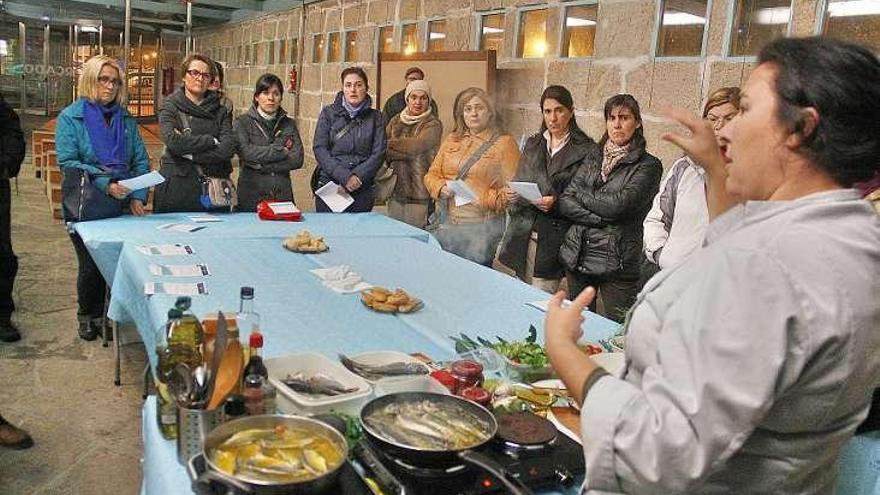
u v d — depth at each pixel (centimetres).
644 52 403
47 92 1216
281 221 384
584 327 226
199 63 399
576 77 452
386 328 217
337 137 433
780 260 79
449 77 511
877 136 81
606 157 333
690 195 256
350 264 300
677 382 81
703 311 81
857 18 302
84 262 362
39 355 349
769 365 76
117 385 321
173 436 140
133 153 381
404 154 480
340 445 117
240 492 102
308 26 884
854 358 79
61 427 280
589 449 87
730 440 77
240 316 214
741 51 353
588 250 334
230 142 410
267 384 141
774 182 87
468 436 122
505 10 515
